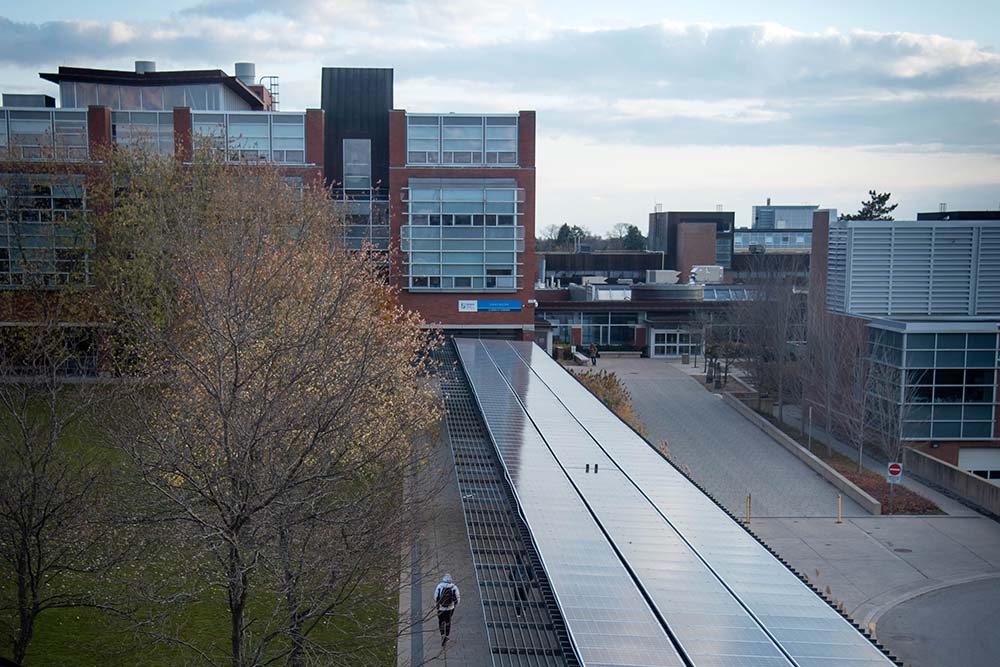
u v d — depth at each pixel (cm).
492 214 6225
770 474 4228
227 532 1656
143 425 1934
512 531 2567
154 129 6019
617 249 18400
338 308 2308
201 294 1877
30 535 1994
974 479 3800
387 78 6625
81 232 4528
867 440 4472
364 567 1844
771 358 5722
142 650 2114
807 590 1950
